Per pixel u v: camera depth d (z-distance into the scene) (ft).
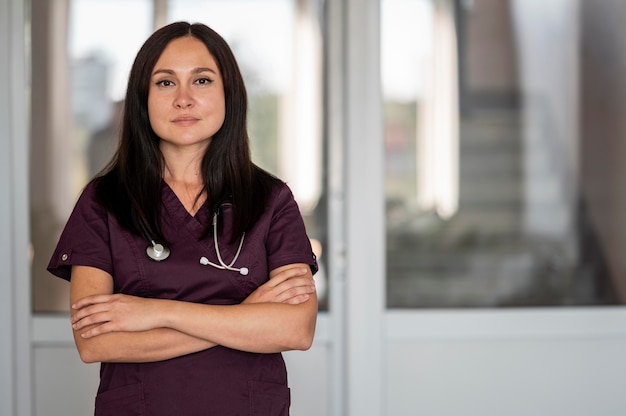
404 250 8.97
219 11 8.80
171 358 5.31
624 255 9.14
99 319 5.23
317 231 8.93
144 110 5.57
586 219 9.09
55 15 8.70
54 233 8.77
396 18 8.91
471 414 9.04
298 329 5.36
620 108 9.05
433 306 9.01
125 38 8.75
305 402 8.93
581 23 9.02
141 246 5.43
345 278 8.91
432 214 8.98
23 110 8.68
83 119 8.76
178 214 5.54
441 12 8.95
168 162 5.67
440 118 8.97
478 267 9.04
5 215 8.68
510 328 9.03
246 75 8.85
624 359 9.12
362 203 8.89
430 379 8.98
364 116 8.87
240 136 5.66
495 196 9.03
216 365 5.34
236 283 5.47
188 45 5.49
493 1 8.95
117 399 5.29
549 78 9.02
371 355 8.93
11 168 8.67
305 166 8.91
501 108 9.00
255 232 5.58
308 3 8.87
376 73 8.87
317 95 8.90
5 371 8.70
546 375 9.09
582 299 9.13
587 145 9.06
